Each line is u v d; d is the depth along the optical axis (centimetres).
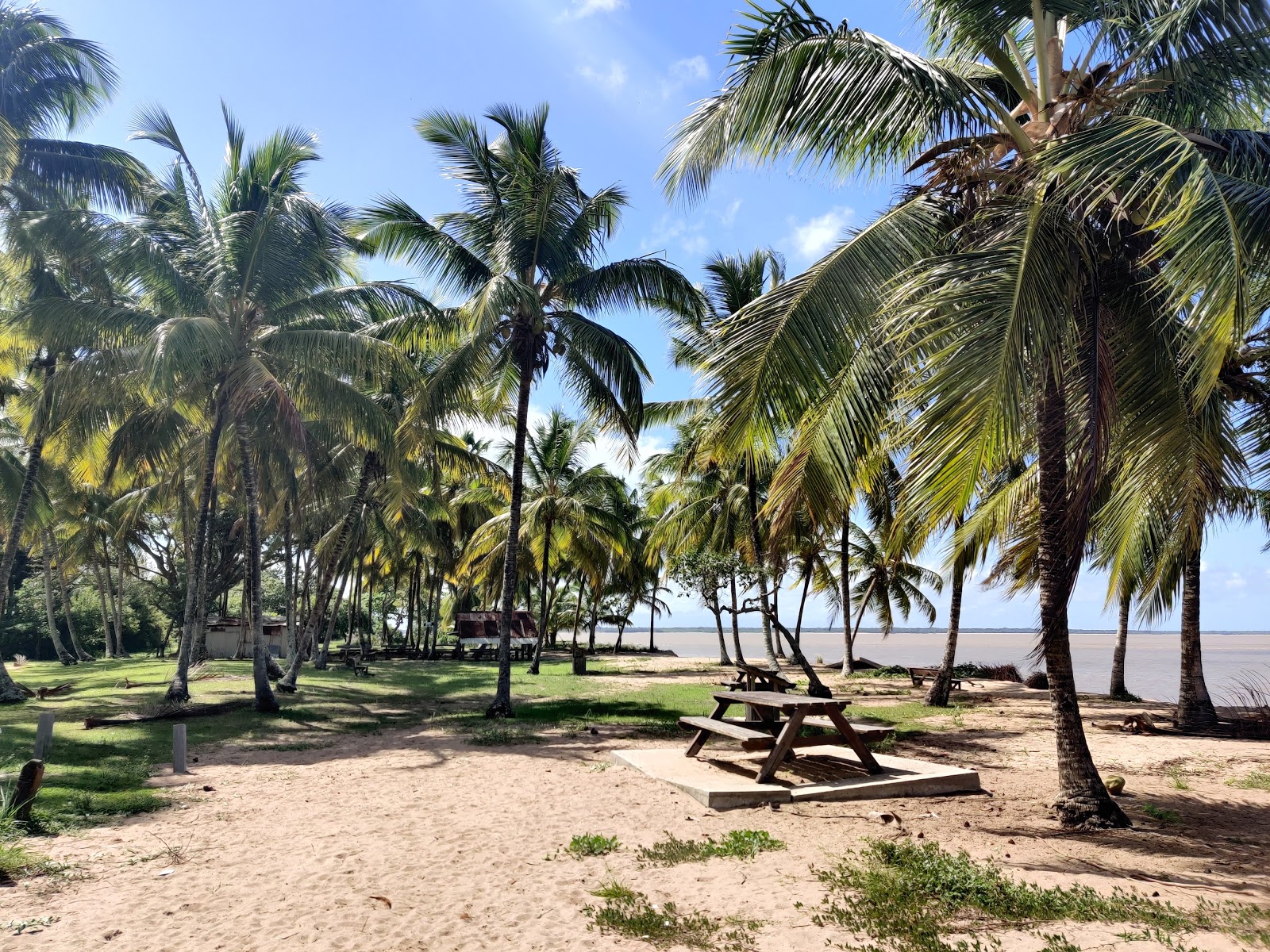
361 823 733
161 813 776
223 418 1883
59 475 3030
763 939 430
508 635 1670
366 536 3441
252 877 567
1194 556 1417
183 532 3953
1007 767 1030
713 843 631
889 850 581
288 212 1664
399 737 1355
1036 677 2356
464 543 4112
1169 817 734
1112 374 672
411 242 1672
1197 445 740
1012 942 411
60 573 4128
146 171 1817
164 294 1720
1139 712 1644
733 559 2080
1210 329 520
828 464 740
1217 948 395
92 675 2902
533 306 1531
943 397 577
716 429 718
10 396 2462
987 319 588
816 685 2016
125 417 1964
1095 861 582
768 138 697
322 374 1795
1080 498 626
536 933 454
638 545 4191
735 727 945
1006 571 1681
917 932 426
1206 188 527
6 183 1708
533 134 1662
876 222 731
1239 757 1108
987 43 716
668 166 732
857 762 935
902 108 667
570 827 703
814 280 697
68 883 549
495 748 1198
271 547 4600
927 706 1844
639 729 1388
